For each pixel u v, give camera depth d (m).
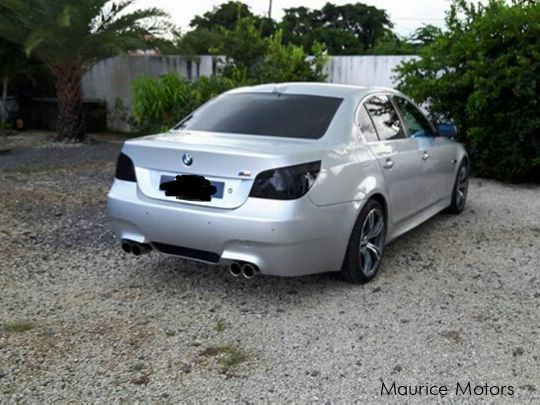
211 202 3.88
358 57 11.48
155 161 4.12
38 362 3.32
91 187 8.19
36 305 4.11
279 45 12.01
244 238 3.79
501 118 8.67
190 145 4.05
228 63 12.30
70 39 11.94
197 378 3.18
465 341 3.62
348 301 4.23
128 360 3.36
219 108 4.96
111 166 10.03
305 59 11.96
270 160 3.76
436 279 4.72
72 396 2.99
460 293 4.42
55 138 13.40
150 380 3.15
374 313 4.02
